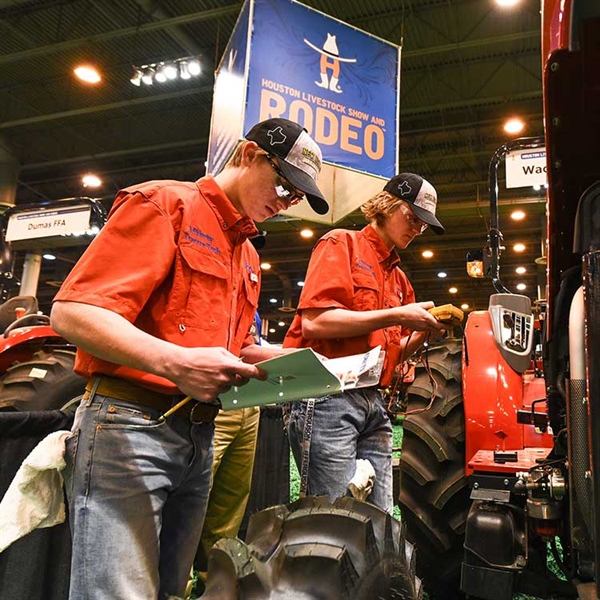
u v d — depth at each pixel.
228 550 0.75
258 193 1.32
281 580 0.72
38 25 8.45
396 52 4.19
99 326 1.02
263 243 1.56
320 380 0.96
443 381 2.45
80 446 1.12
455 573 2.27
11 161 12.01
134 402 1.14
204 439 1.25
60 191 14.50
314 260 1.96
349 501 0.92
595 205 0.89
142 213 1.13
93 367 1.14
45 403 2.66
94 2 7.82
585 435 1.07
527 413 1.92
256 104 3.62
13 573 1.69
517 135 10.91
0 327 3.86
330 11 7.66
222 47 8.73
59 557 1.82
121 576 1.06
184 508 1.30
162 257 1.13
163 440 1.16
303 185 1.28
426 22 7.84
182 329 1.17
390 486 2.02
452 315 1.77
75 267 1.10
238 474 2.60
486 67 9.19
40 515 1.19
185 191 1.24
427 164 12.26
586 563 1.14
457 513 2.27
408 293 2.24
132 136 11.91
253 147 1.31
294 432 1.92
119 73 9.63
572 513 1.13
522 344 1.58
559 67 1.01
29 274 14.77
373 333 1.95
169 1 7.76
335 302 1.86
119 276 1.08
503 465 1.87
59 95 10.45
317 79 3.85
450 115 10.77
